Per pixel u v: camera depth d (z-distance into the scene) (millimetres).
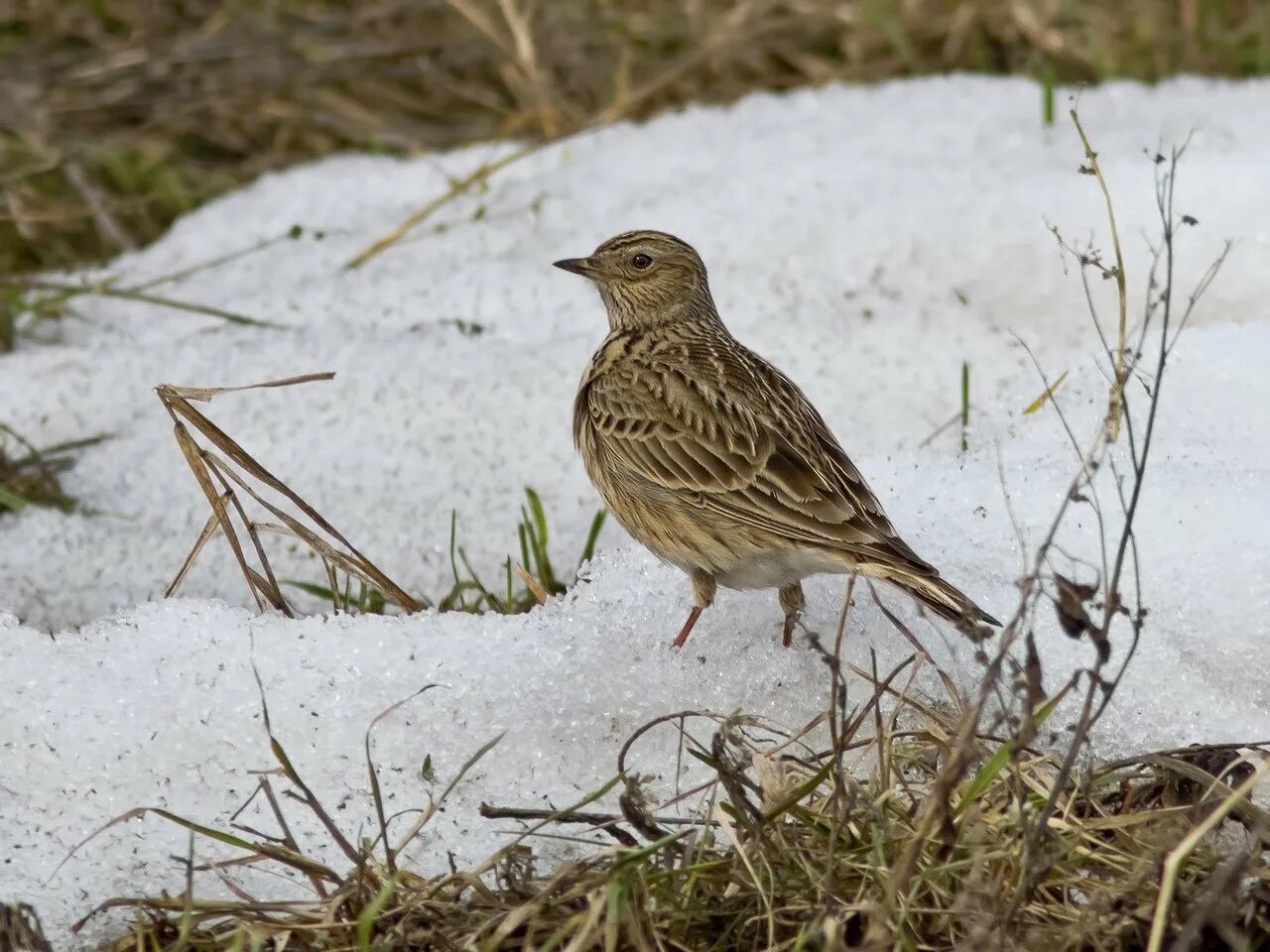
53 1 20391
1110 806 8930
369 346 15031
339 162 18922
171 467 13891
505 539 13031
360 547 12969
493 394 14234
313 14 20719
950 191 16016
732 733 8711
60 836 9047
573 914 7992
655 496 10836
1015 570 10812
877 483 11734
